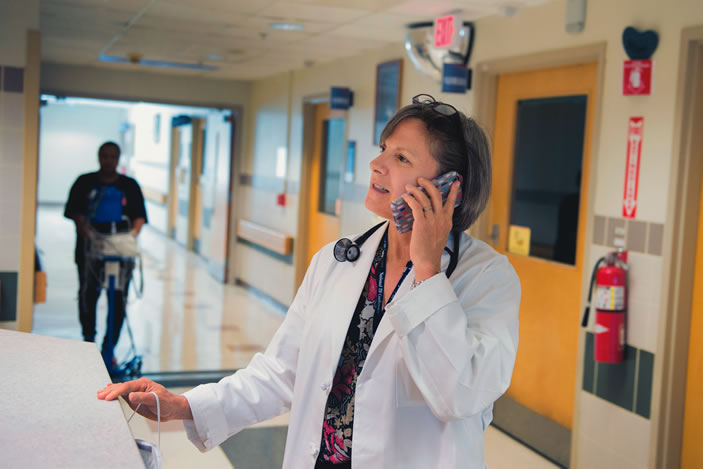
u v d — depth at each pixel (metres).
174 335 6.53
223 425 1.47
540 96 4.25
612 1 3.58
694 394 3.27
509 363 1.28
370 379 1.33
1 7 4.16
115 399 1.09
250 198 9.53
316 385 1.42
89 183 5.37
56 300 7.70
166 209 14.45
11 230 4.27
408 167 1.35
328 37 5.72
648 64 3.33
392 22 4.96
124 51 7.20
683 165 3.20
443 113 1.37
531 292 4.36
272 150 8.77
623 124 3.52
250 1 4.57
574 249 4.03
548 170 4.23
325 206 7.63
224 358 5.83
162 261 11.24
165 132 14.65
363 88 6.42
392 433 1.31
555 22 4.00
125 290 5.23
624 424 3.51
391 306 1.23
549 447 4.12
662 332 3.28
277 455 3.92
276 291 8.41
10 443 0.86
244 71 8.43
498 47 4.51
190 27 5.64
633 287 3.46
